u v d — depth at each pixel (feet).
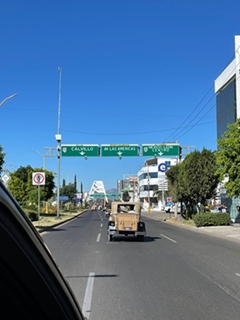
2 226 5.01
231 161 76.33
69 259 44.86
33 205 150.71
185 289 29.22
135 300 25.95
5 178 81.92
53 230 94.22
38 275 5.74
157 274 35.40
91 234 81.92
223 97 146.82
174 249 55.36
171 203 180.04
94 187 478.18
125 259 44.91
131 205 73.51
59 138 143.74
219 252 52.44
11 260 5.26
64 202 382.22
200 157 119.96
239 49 131.23
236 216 135.23
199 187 118.32
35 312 6.00
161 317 22.06
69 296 6.68
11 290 5.61
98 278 33.45
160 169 174.60
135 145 146.30
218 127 153.38
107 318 21.90
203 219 107.55
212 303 25.17
